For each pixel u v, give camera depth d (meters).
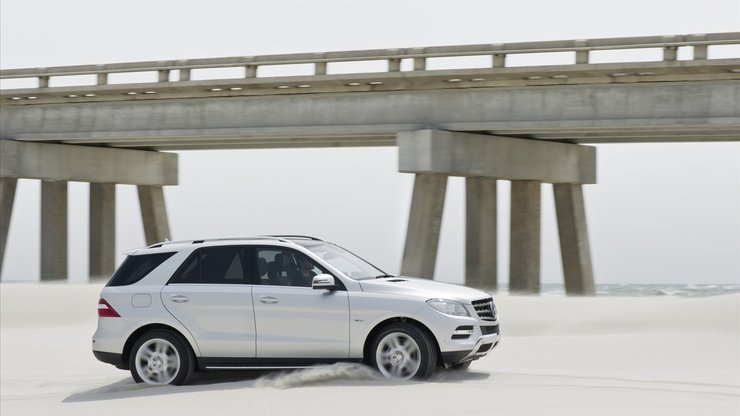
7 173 63.12
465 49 48.88
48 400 18.97
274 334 18.91
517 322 32.97
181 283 19.48
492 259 54.50
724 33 43.75
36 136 62.41
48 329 37.12
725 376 20.12
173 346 19.33
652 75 45.66
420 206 51.34
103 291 19.78
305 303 18.80
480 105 49.78
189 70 56.31
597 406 15.27
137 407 17.12
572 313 33.56
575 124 47.62
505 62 48.31
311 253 19.20
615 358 23.70
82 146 66.06
